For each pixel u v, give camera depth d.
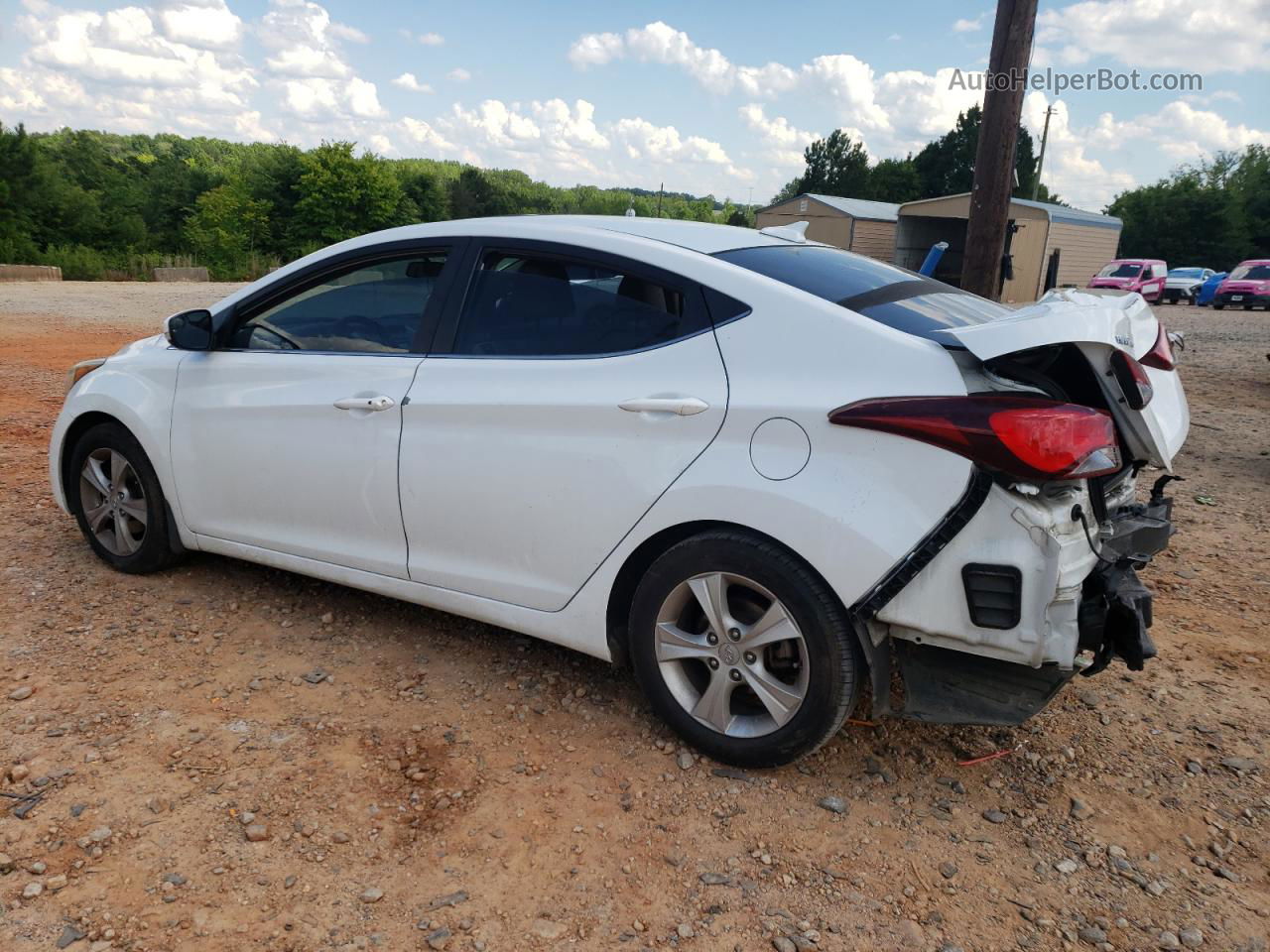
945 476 2.40
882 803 2.75
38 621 3.68
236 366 3.72
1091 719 3.26
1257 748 3.10
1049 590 2.36
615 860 2.46
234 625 3.73
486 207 90.94
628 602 3.05
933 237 38.66
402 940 2.16
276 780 2.72
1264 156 72.62
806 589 2.59
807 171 76.75
